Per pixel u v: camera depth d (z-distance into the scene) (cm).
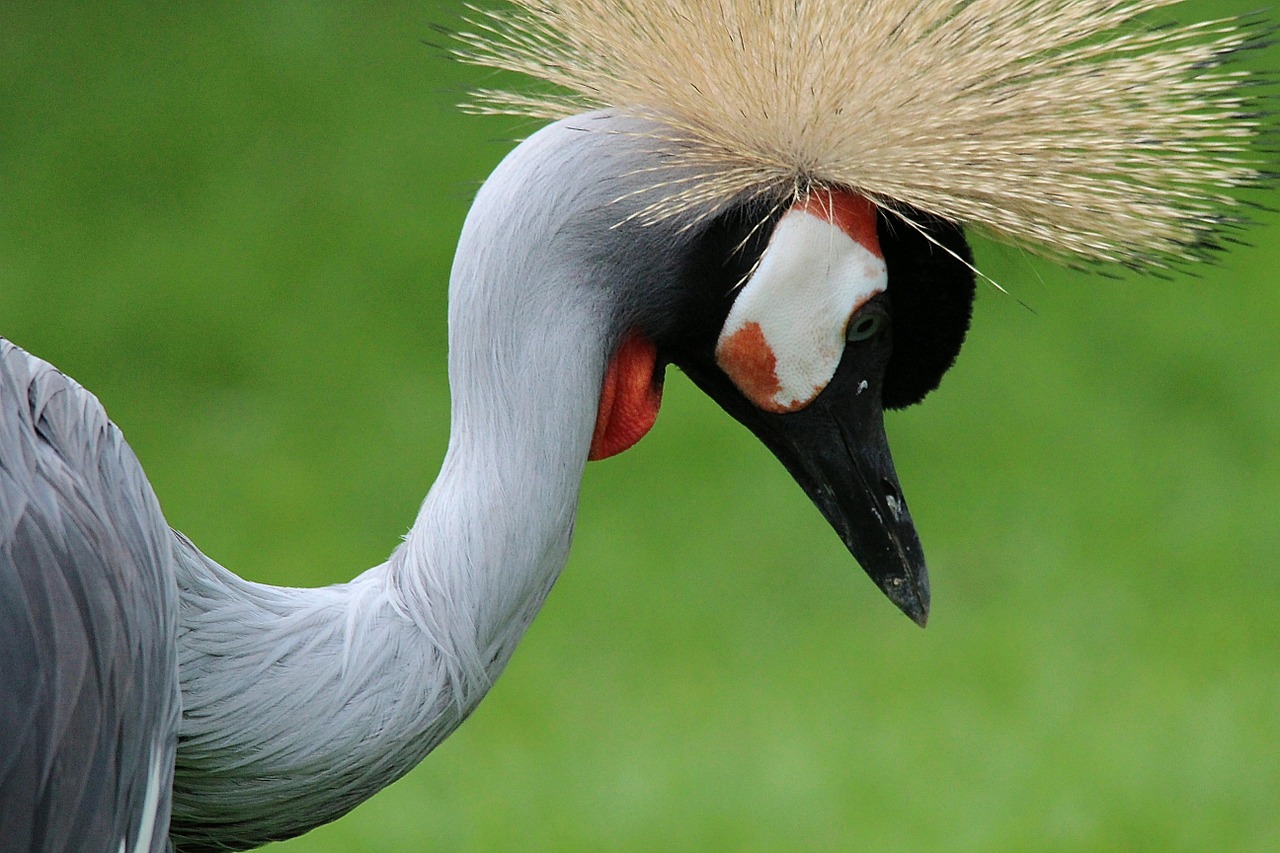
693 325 370
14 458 329
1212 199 377
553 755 819
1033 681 873
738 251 363
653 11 375
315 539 980
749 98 360
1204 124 376
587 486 1053
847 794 783
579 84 381
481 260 353
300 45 1582
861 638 916
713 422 1123
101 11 1639
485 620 352
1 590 310
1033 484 1055
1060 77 375
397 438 1089
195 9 1647
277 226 1316
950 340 378
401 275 1260
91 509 334
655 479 1060
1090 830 766
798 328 367
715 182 356
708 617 933
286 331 1197
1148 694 860
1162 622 923
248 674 348
